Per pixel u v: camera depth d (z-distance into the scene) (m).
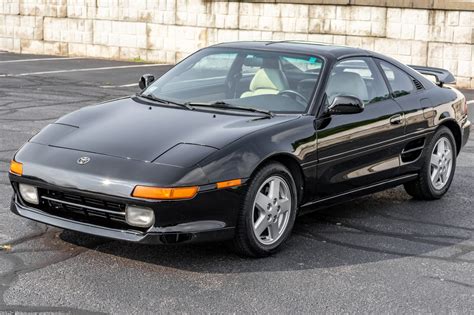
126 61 20.08
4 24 21.84
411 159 6.89
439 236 6.15
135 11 20.00
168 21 19.62
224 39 19.03
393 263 5.45
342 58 6.37
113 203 4.96
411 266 5.40
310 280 5.04
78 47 20.95
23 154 5.39
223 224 5.10
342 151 5.99
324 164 5.84
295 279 5.05
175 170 4.93
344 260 5.47
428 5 16.52
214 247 5.60
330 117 5.93
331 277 5.11
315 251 5.64
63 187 5.06
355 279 5.09
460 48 16.41
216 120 5.61
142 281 4.90
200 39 19.33
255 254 5.38
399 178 6.79
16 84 14.48
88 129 5.55
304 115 5.81
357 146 6.15
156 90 6.36
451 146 7.34
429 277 5.19
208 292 4.76
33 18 21.39
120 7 20.17
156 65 19.25
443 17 16.45
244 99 6.01
